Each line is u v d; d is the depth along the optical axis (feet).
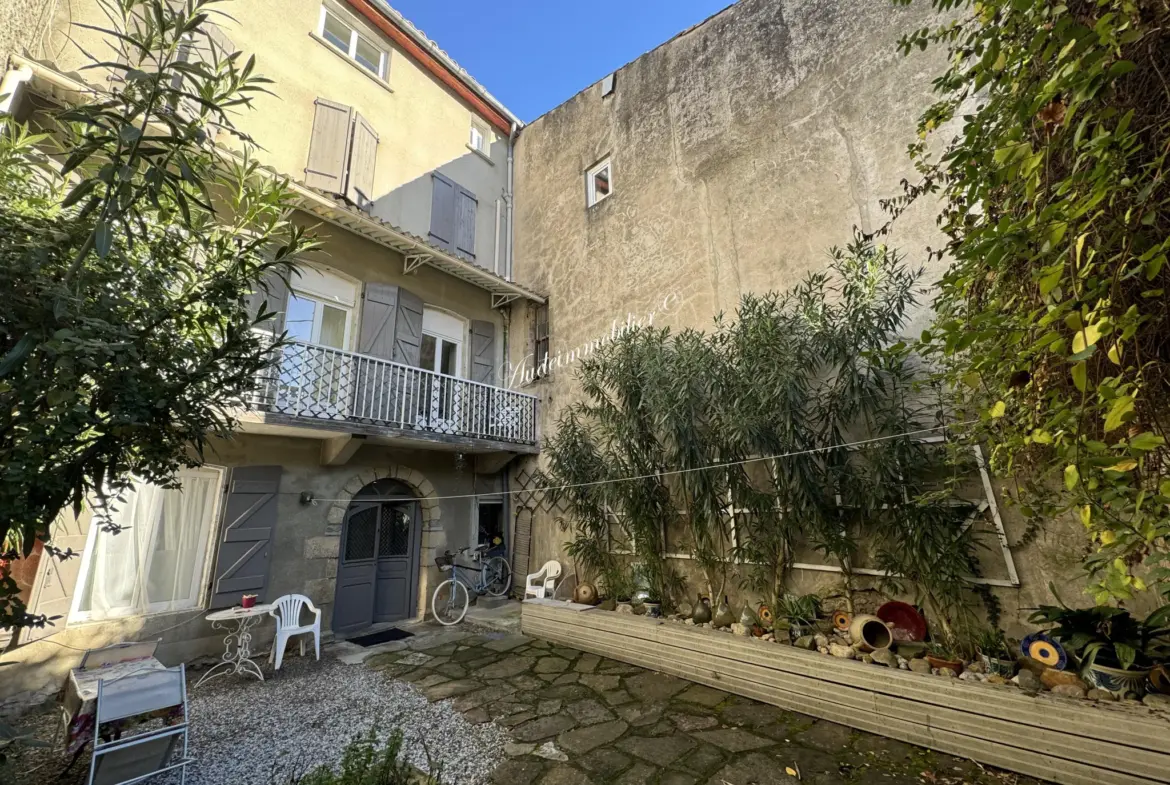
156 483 6.37
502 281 24.94
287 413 16.26
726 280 19.53
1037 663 9.98
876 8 17.40
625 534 19.44
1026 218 4.18
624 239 23.65
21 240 4.85
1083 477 4.24
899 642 11.89
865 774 8.98
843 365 13.96
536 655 16.24
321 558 18.54
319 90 22.44
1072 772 8.22
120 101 4.83
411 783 6.76
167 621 14.82
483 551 24.14
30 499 4.61
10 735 4.09
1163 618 6.93
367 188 22.76
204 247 6.81
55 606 12.82
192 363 5.97
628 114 25.11
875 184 16.31
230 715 11.76
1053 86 4.01
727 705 12.05
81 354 4.53
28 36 11.85
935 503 11.96
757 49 20.58
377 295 21.39
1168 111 4.44
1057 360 5.34
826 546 13.84
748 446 14.23
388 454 21.42
